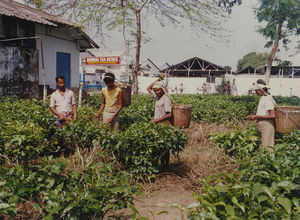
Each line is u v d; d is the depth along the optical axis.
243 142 5.27
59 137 5.56
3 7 12.34
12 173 2.85
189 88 37.75
